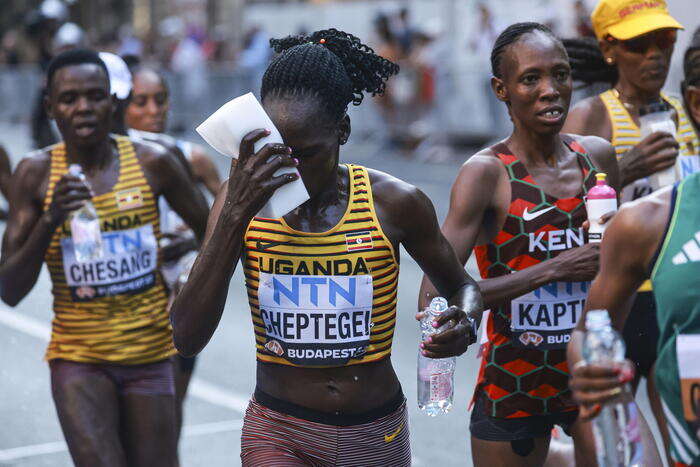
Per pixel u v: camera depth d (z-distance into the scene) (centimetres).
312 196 1019
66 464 1761
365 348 1036
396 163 4688
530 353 1230
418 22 5009
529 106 1227
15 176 1370
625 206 830
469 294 1096
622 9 1450
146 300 1384
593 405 801
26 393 2133
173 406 1390
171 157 1423
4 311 2777
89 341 1352
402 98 4797
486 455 1266
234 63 6072
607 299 848
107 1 8975
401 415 1070
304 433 1038
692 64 1179
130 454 1367
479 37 4409
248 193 942
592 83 1576
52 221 1301
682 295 795
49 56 3438
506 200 1233
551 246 1232
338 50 1091
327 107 979
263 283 1032
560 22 3931
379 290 1037
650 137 1369
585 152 1268
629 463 838
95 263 1358
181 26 7138
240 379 2227
